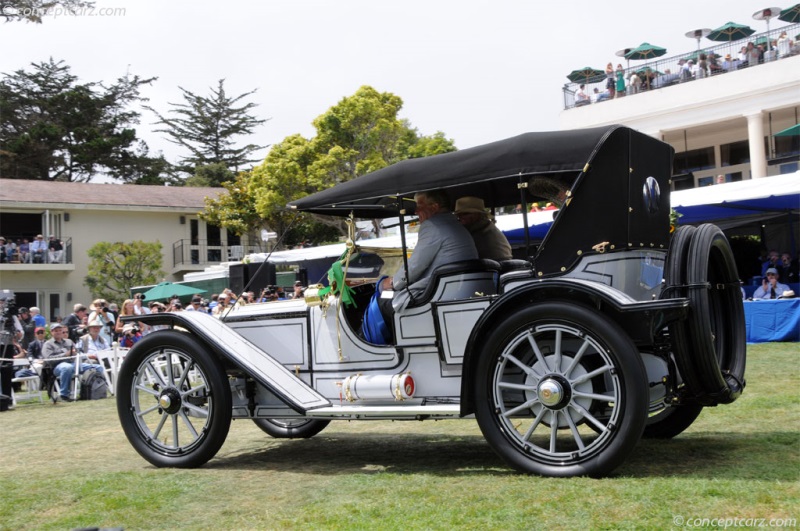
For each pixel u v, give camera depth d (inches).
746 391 259.8
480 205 202.8
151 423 291.1
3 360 405.1
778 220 617.9
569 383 153.6
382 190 180.7
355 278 200.7
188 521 140.9
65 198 1212.5
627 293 157.9
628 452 146.9
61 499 160.9
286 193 1163.9
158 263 1171.9
